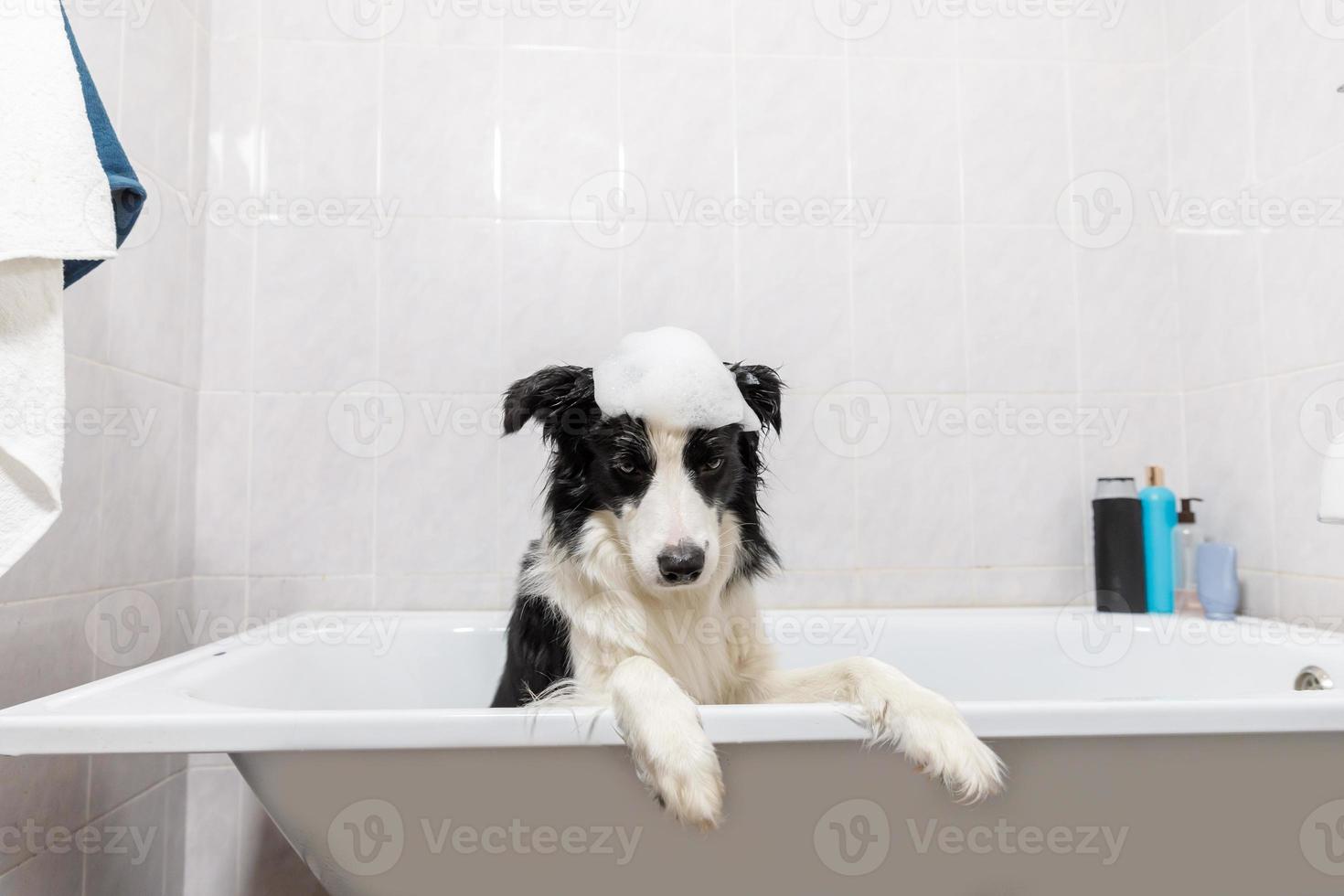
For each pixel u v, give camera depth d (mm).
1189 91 2186
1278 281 1888
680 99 2188
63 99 1071
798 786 991
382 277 2104
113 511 1691
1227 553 1919
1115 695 1863
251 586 2037
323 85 2125
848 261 2193
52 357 1073
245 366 2068
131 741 912
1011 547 2166
